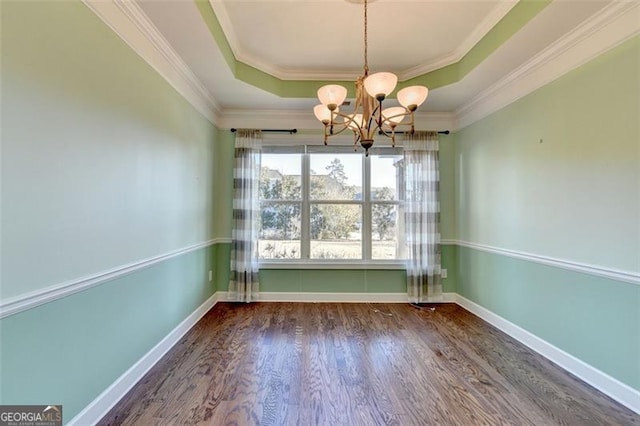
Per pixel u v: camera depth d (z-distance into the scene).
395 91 3.51
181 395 2.03
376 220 4.27
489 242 3.42
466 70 2.97
